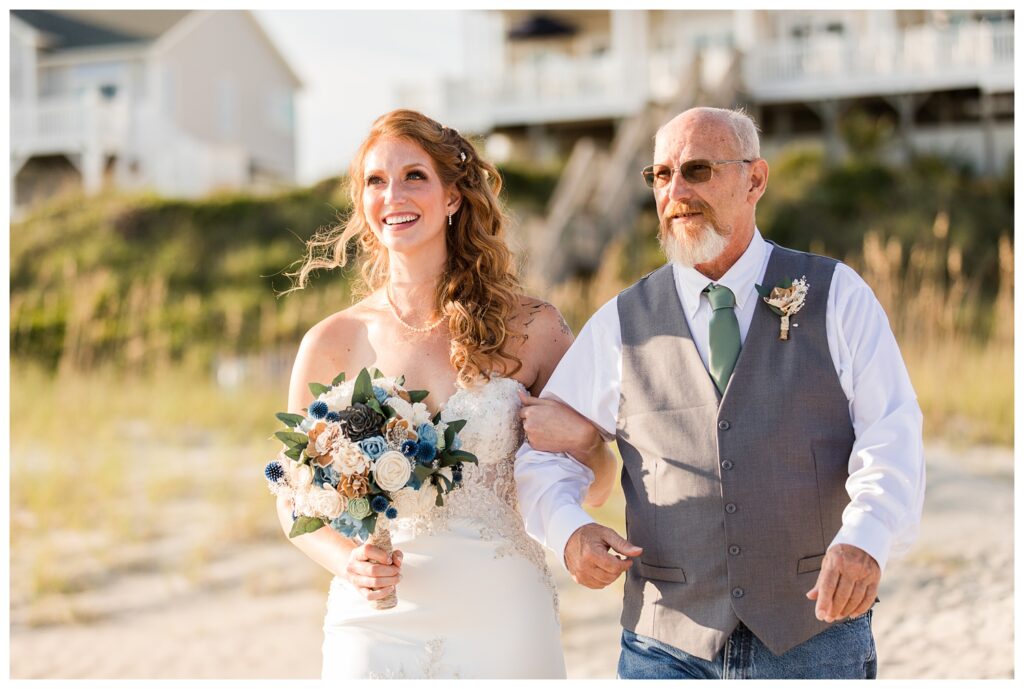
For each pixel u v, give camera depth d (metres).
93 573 6.64
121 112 24.98
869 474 2.56
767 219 16.31
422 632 2.92
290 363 13.34
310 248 3.55
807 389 2.73
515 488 3.10
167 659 5.22
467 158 3.17
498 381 3.09
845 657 2.67
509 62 25.75
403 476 2.68
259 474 8.81
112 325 14.70
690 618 2.76
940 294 11.70
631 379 2.94
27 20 27.30
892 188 17.05
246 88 30.17
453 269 3.17
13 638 5.66
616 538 2.75
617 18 22.81
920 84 20.33
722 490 2.73
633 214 15.29
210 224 17.86
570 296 11.91
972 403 8.90
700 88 18.14
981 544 6.04
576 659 5.00
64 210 18.69
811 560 2.70
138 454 9.53
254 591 6.28
